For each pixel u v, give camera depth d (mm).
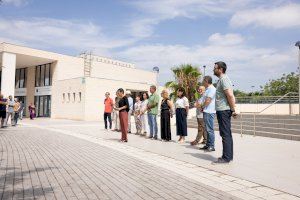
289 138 12445
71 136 12984
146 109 12742
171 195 4418
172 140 11836
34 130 15883
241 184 5082
